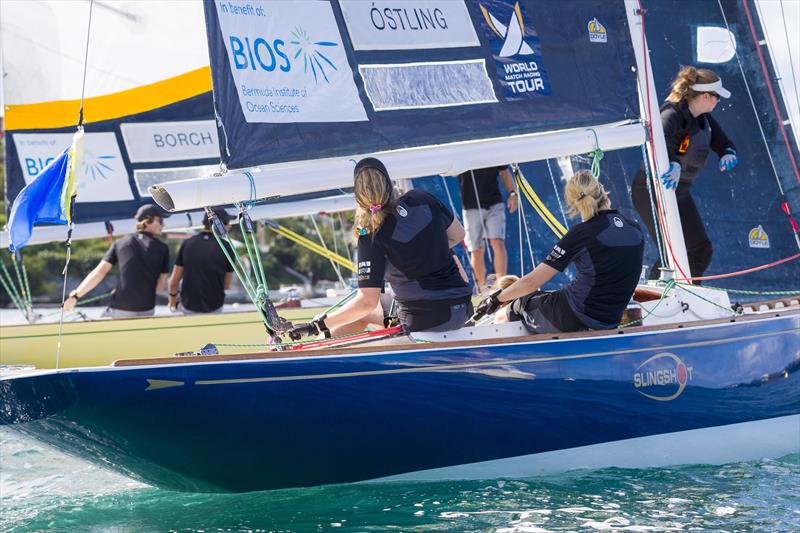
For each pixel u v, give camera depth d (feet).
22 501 49.85
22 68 92.43
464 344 48.93
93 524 45.52
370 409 47.26
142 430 44.60
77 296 88.38
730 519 43.57
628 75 62.64
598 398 52.01
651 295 60.29
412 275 49.37
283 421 46.16
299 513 45.83
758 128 87.20
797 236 87.04
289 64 52.49
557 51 60.75
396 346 47.62
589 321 52.85
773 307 66.49
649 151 63.36
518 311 55.36
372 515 44.93
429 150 55.26
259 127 51.06
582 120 61.16
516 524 43.04
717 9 87.81
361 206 48.21
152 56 93.45
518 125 59.06
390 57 55.57
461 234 51.31
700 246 75.36
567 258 52.11
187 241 91.61
